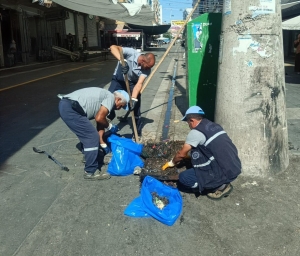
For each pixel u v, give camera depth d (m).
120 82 5.34
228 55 3.98
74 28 30.17
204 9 6.57
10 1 17.53
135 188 3.83
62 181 4.02
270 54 3.81
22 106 8.12
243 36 3.82
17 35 20.31
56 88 11.03
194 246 2.85
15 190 3.80
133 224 3.15
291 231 3.04
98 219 3.23
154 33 46.12
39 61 22.97
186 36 5.93
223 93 4.09
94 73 15.90
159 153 4.46
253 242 2.90
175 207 3.26
